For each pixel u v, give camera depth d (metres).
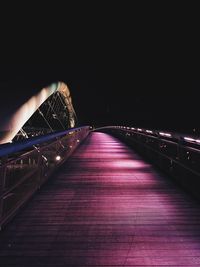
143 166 10.53
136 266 3.27
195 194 6.05
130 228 4.37
